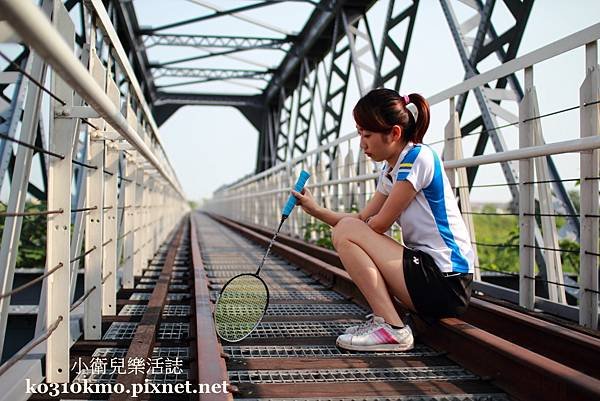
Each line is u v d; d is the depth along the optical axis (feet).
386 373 7.73
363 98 8.46
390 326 8.64
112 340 9.11
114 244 11.29
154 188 25.36
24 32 3.30
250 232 37.93
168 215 40.04
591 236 9.11
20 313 16.66
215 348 7.31
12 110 15.34
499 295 12.30
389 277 8.55
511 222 37.73
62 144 6.93
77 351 8.78
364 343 8.61
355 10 40.75
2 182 15.05
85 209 8.51
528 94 10.61
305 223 32.53
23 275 20.33
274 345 9.10
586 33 8.87
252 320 9.25
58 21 6.85
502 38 19.16
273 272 20.03
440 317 8.66
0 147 15.23
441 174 8.41
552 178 15.67
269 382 7.23
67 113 6.89
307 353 8.74
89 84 4.72
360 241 8.70
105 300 11.17
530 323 8.93
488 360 7.58
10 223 6.53
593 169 9.04
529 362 6.57
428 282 8.32
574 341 7.97
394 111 8.23
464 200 13.52
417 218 8.50
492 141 17.08
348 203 25.22
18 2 3.06
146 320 9.66
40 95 6.68
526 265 10.89
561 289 10.49
